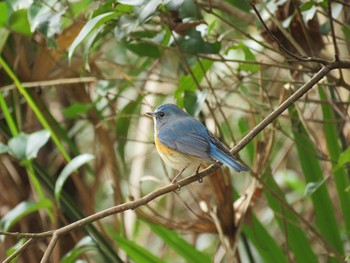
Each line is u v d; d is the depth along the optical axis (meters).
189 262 10.44
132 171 13.12
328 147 10.05
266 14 9.50
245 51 9.59
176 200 13.94
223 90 10.77
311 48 9.12
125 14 8.68
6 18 9.86
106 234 11.95
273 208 10.25
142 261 10.09
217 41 9.41
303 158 10.29
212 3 10.62
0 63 10.16
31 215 11.78
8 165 11.74
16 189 11.78
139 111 12.21
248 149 10.70
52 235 7.29
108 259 10.04
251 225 10.26
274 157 13.90
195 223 10.23
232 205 9.97
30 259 11.59
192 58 9.92
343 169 10.12
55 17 9.05
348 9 10.09
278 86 11.95
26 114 11.99
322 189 10.24
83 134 13.88
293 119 10.31
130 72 11.86
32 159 10.40
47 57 10.95
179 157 9.24
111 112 11.98
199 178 8.19
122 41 10.08
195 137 8.92
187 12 9.47
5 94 11.50
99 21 8.23
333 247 10.09
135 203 7.51
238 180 13.65
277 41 7.33
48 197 11.56
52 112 12.55
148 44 10.12
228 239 10.04
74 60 11.23
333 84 9.20
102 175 12.92
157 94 10.83
